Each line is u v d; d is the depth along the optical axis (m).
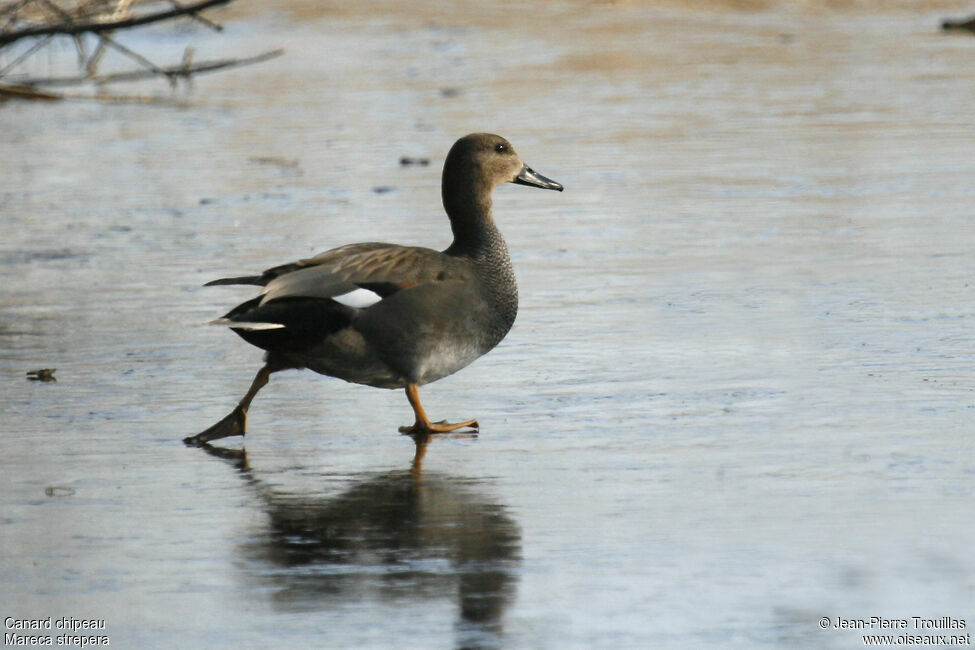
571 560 8.59
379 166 23.95
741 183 22.06
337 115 29.09
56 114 30.25
